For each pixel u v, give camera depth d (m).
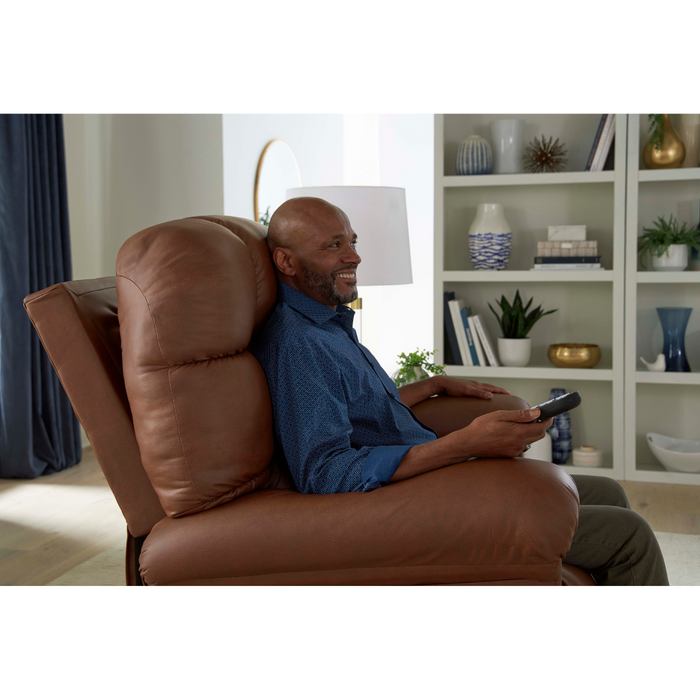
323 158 5.47
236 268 1.27
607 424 3.40
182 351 1.18
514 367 3.31
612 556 1.48
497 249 3.29
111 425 1.28
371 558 1.17
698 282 3.20
